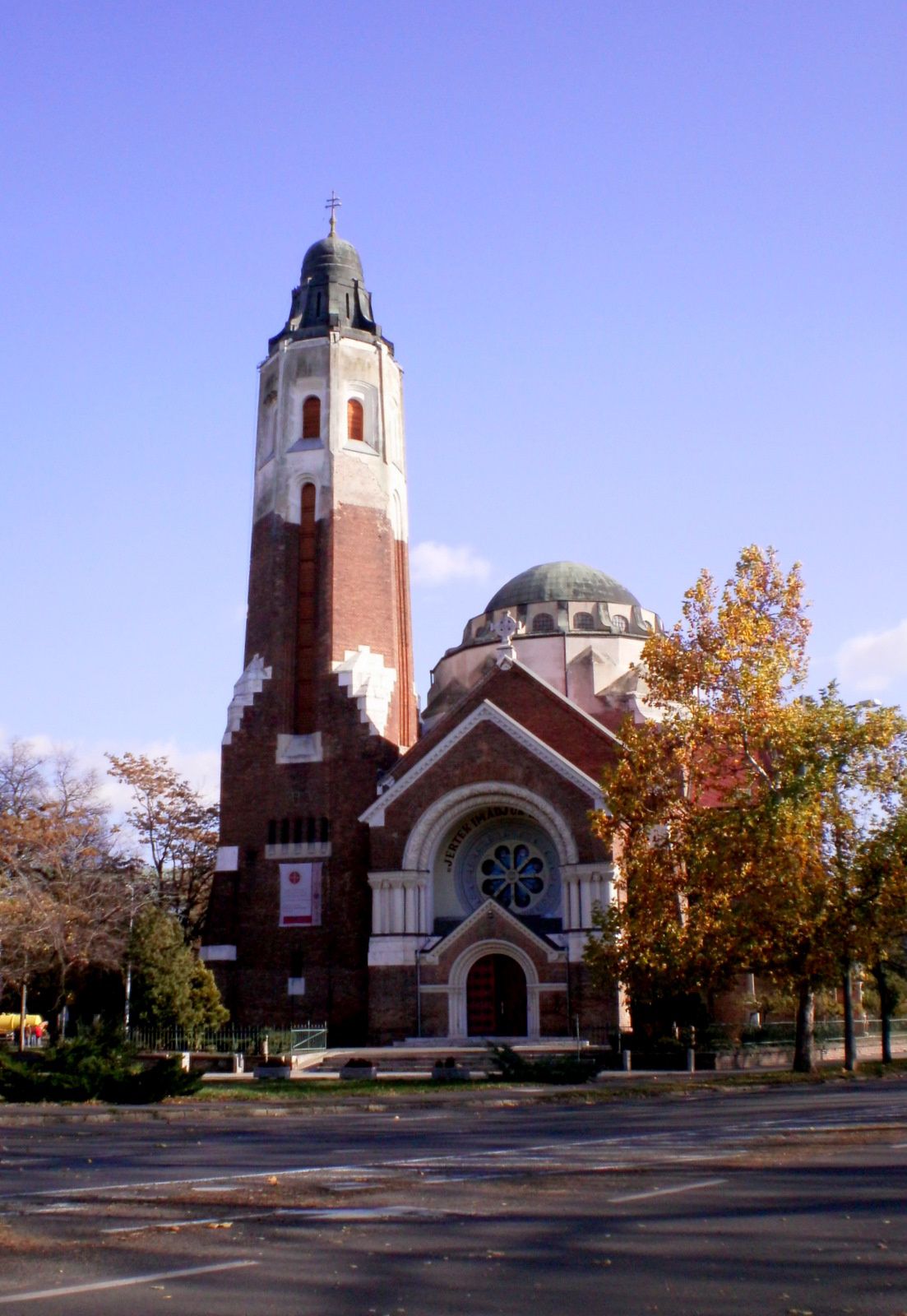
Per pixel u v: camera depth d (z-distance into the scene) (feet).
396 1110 110.42
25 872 216.54
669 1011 182.39
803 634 161.68
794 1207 49.65
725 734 154.81
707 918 148.05
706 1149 70.95
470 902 209.15
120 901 217.36
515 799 201.26
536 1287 36.35
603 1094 122.83
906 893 149.48
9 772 231.09
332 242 264.93
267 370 254.27
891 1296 34.91
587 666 245.45
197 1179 59.77
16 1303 34.37
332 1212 49.47
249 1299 34.94
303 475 241.96
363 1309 33.81
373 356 252.21
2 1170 65.00
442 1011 197.77
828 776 150.71
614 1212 48.70
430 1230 45.42
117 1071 116.26
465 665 260.62
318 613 234.17
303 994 213.25
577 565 272.31
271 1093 125.49
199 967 197.88
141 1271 38.50
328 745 224.33
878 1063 182.09
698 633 160.66
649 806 156.87
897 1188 54.49
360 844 217.15
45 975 223.10
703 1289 35.99
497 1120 96.58
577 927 191.31
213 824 292.20
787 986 160.25
